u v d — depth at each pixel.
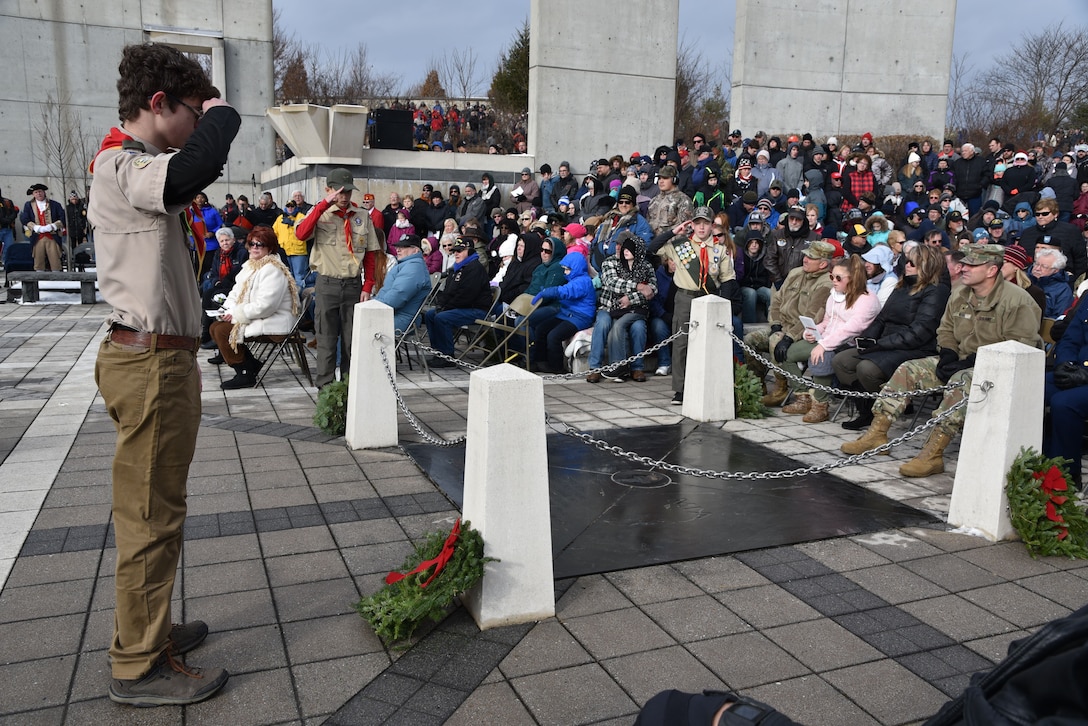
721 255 7.49
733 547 4.19
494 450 3.26
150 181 2.44
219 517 4.47
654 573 3.89
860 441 5.89
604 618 3.44
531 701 2.83
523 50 27.67
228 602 3.51
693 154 14.71
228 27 20.64
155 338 2.59
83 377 8.16
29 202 16.22
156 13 19.98
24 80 19.17
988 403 4.36
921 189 13.97
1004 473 4.30
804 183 13.70
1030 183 13.27
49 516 4.42
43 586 3.61
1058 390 5.21
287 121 15.05
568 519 4.55
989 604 3.62
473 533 3.31
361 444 5.79
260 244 7.79
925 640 3.29
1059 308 6.92
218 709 2.75
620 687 2.92
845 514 4.68
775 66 17.19
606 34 15.96
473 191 15.04
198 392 2.79
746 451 5.96
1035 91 37.50
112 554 3.95
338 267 7.17
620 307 8.62
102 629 3.25
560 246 9.28
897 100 17.80
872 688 2.94
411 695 2.85
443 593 3.16
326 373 7.37
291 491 4.91
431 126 26.58
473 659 3.09
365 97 37.62
